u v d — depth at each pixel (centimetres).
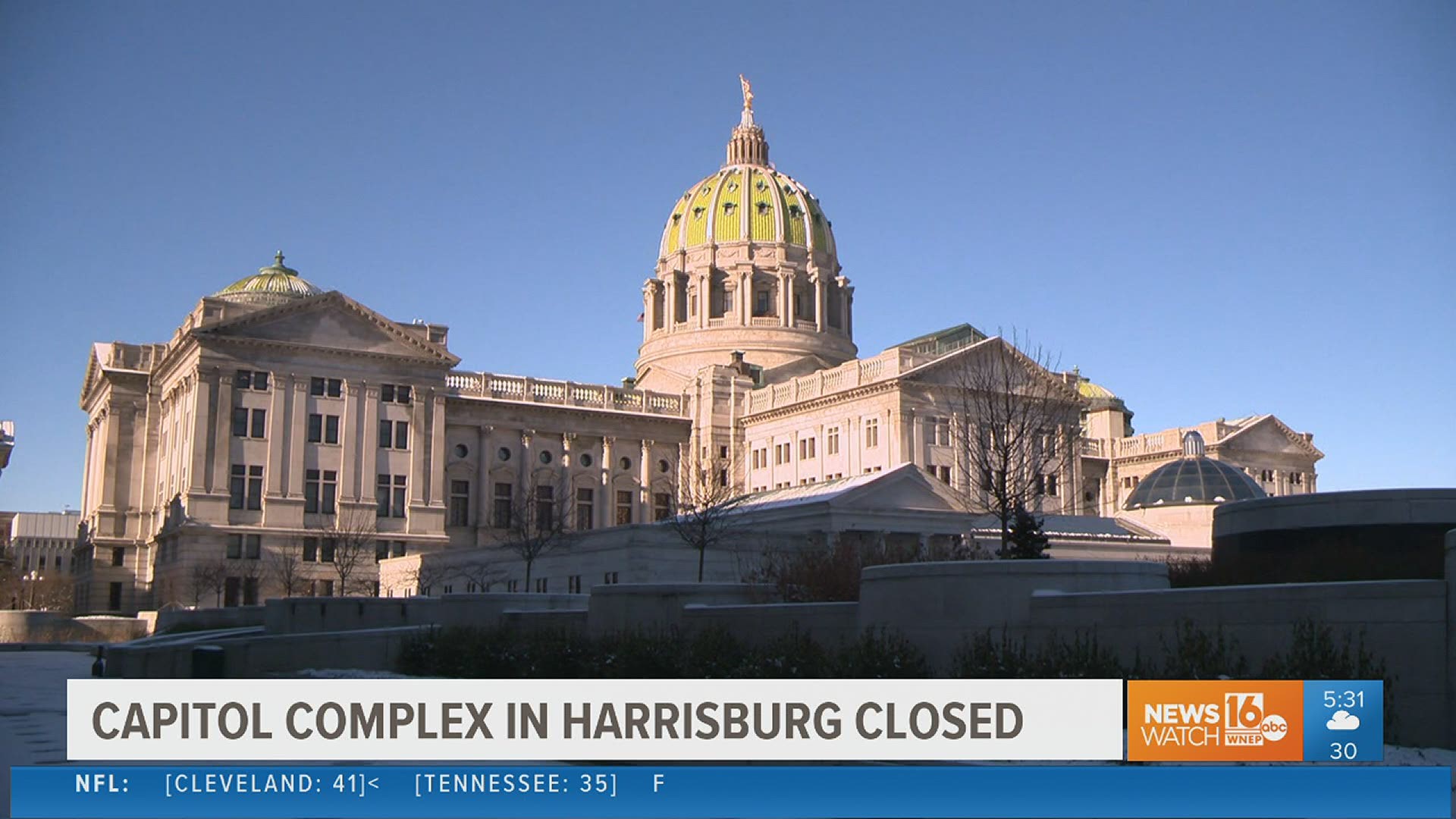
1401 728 5669
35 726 7569
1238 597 6238
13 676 11800
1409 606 5712
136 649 10056
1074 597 6881
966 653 7038
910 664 7019
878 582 7644
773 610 8581
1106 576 7206
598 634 9994
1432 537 8988
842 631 8069
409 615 12319
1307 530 9481
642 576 19750
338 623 12450
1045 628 6981
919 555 14750
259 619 17825
